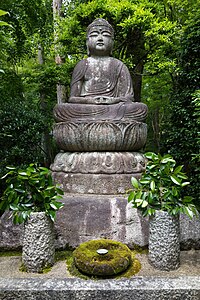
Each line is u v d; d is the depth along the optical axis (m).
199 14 6.39
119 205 3.22
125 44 6.95
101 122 3.65
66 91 7.88
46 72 6.78
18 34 7.69
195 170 5.70
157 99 10.02
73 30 6.50
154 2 7.02
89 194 3.57
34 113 6.21
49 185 2.67
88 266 2.38
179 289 2.11
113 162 3.62
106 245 2.72
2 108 5.91
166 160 2.64
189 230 3.20
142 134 3.89
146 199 2.63
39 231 2.61
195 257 2.96
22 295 2.07
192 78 6.41
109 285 2.16
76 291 2.09
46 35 8.46
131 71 7.21
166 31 6.51
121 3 6.00
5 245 3.06
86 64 4.40
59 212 3.17
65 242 3.04
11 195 2.55
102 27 4.47
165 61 6.96
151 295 2.10
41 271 2.59
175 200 2.66
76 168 3.68
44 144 8.82
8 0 6.51
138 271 2.57
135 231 3.09
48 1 9.16
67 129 3.77
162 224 2.63
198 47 6.27
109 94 4.27
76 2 7.08
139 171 3.74
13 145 5.72
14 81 7.12
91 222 3.11
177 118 6.89
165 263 2.59
